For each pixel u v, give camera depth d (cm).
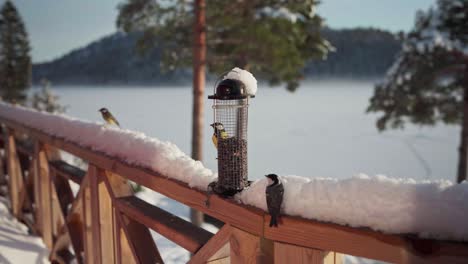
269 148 4050
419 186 126
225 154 183
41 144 429
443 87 1487
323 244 143
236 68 196
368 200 134
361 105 10225
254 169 2994
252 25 1116
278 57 1124
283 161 3388
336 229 139
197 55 1037
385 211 129
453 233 118
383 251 128
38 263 395
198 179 202
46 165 434
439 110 1527
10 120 505
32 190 477
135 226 277
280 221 155
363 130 5528
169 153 231
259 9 1168
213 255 195
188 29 1204
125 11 1152
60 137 363
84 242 340
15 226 471
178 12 1120
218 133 187
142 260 264
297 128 5662
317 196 146
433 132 5216
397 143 4481
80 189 337
